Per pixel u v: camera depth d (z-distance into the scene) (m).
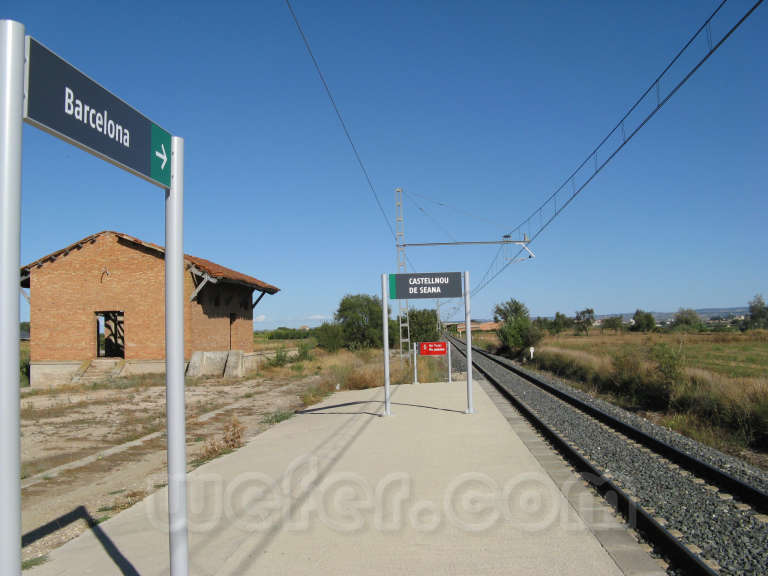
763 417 11.43
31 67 2.53
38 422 15.15
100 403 19.08
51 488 8.54
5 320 2.33
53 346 28.67
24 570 4.84
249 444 10.63
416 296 13.85
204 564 4.86
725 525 5.73
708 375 16.70
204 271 28.08
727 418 12.50
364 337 54.28
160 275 28.45
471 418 12.82
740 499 6.71
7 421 2.32
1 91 2.40
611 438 10.70
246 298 37.38
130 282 28.66
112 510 6.95
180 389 3.44
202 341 29.22
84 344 28.72
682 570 4.48
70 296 28.92
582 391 21.95
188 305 28.23
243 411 16.75
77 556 5.14
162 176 3.49
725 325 89.94
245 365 29.77
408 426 11.91
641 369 19.48
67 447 11.84
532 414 12.67
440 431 11.19
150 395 21.20
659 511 6.20
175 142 3.64
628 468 8.33
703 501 6.62
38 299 28.84
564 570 4.50
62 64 2.72
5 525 2.31
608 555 4.78
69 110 2.75
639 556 4.76
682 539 5.30
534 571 4.49
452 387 20.36
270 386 24.34
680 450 9.40
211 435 12.80
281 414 14.86
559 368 30.41
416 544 5.16
